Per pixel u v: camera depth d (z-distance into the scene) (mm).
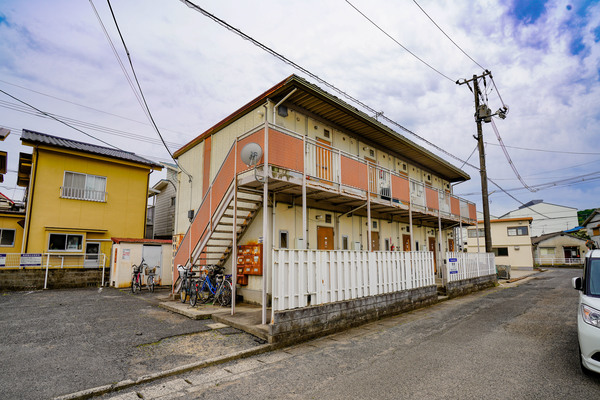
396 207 10992
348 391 3721
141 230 17125
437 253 17109
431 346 5512
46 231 14109
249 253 8797
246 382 4020
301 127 9711
